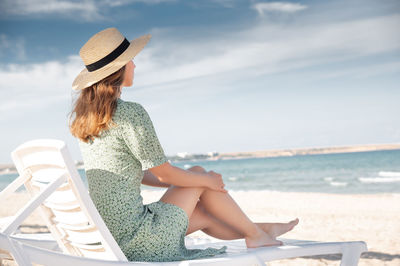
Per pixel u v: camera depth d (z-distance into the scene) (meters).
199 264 1.64
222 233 2.10
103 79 1.72
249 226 2.00
